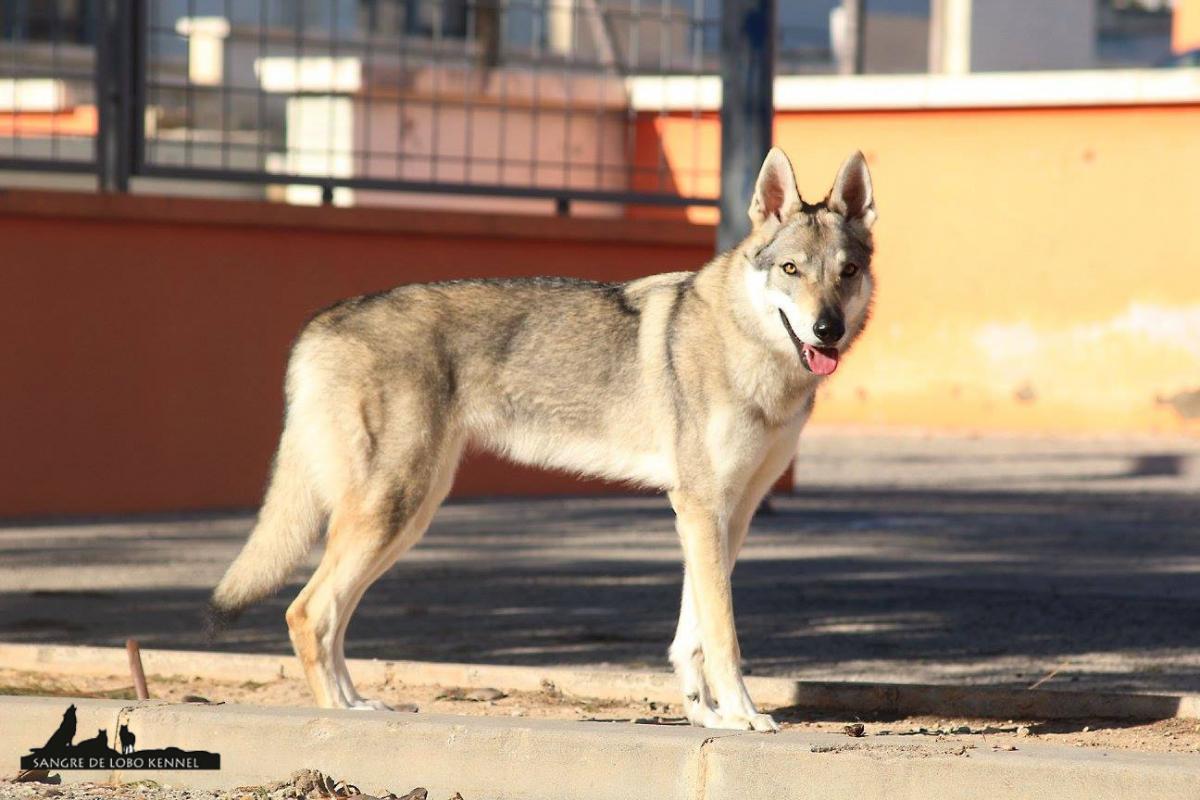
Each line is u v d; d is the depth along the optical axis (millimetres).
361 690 7805
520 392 7508
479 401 7512
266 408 14914
